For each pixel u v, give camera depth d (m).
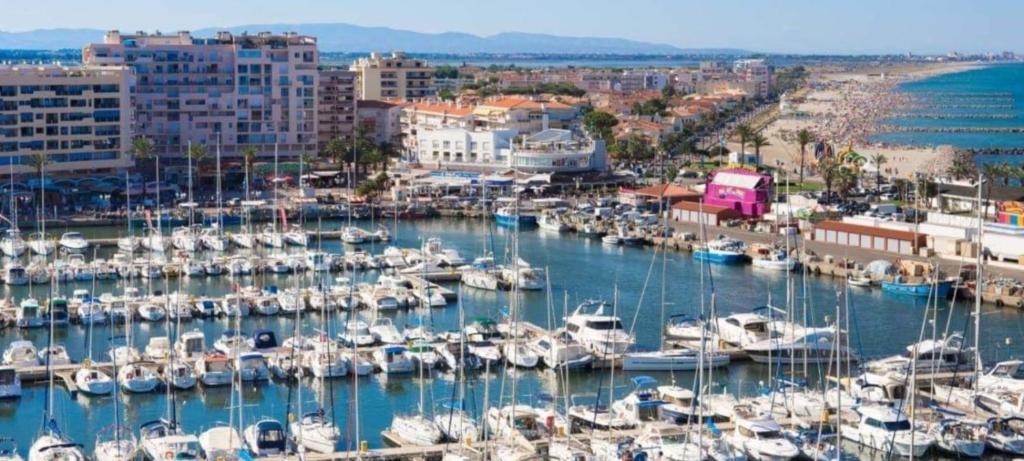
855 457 110.88
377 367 138.25
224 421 119.94
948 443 110.75
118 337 153.00
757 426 110.94
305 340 145.12
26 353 138.00
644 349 148.62
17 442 114.81
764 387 131.38
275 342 146.12
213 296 177.62
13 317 159.62
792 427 115.12
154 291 183.50
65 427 118.62
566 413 113.69
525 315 173.25
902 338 159.50
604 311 172.38
